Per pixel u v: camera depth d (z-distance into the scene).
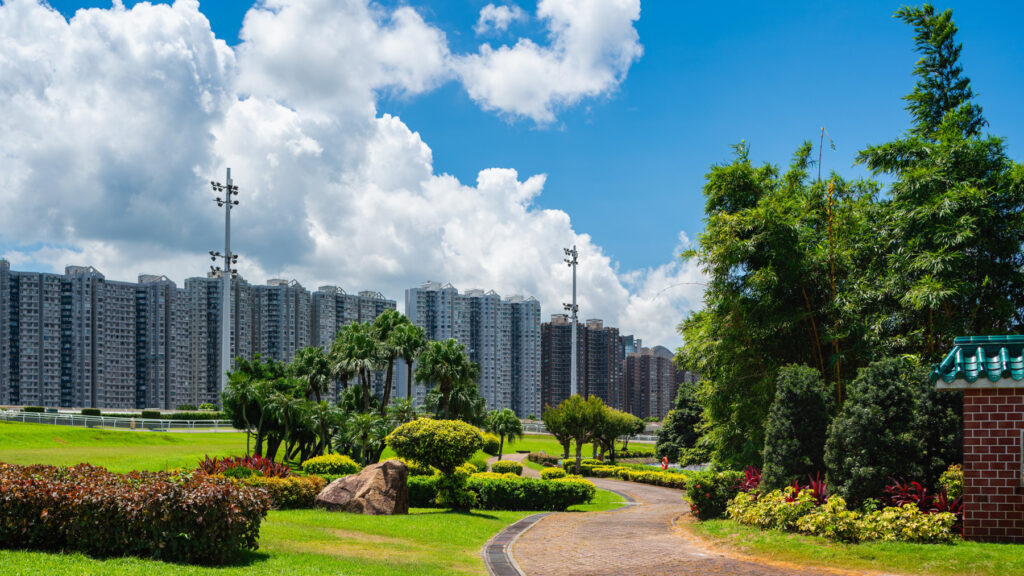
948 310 19.33
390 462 22.08
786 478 17.53
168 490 11.76
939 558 12.40
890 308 20.25
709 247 21.70
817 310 21.31
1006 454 13.39
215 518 11.74
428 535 17.30
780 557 13.95
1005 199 18.61
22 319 98.56
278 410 41.53
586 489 27.69
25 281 99.12
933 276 18.30
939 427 15.59
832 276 20.72
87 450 43.62
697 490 19.86
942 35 22.50
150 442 54.56
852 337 20.75
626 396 144.75
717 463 25.36
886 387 15.83
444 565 13.64
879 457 15.41
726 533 16.58
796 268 20.55
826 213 22.45
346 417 46.28
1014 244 18.55
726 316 22.56
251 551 13.12
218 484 12.43
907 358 18.27
